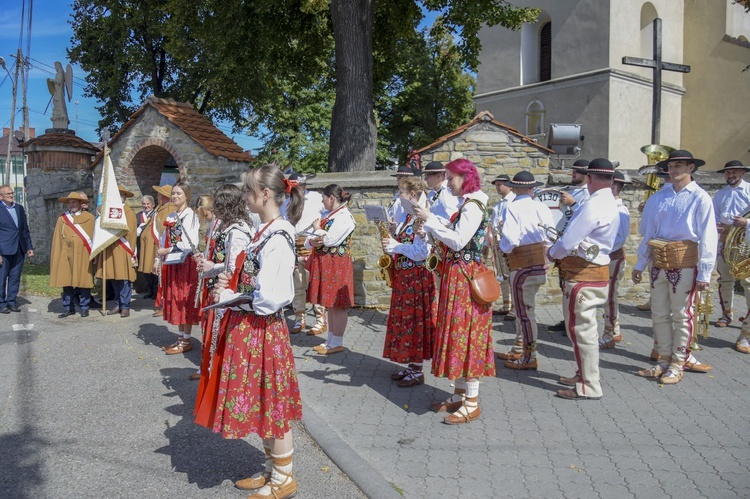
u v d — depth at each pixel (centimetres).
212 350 363
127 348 686
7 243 889
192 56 1622
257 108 2031
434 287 531
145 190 1130
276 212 342
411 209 443
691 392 516
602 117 1802
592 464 383
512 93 2052
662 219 545
